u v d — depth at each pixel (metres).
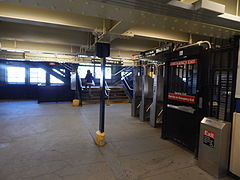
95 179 2.02
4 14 2.19
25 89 8.81
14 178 1.99
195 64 2.76
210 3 1.43
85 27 2.62
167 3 1.34
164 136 3.38
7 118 4.76
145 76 4.75
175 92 3.12
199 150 2.33
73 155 2.61
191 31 2.19
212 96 2.47
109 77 11.78
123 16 1.67
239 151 2.00
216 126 2.09
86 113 5.62
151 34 3.28
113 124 4.44
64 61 6.64
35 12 2.34
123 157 2.59
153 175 2.13
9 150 2.74
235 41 2.06
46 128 3.93
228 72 2.20
